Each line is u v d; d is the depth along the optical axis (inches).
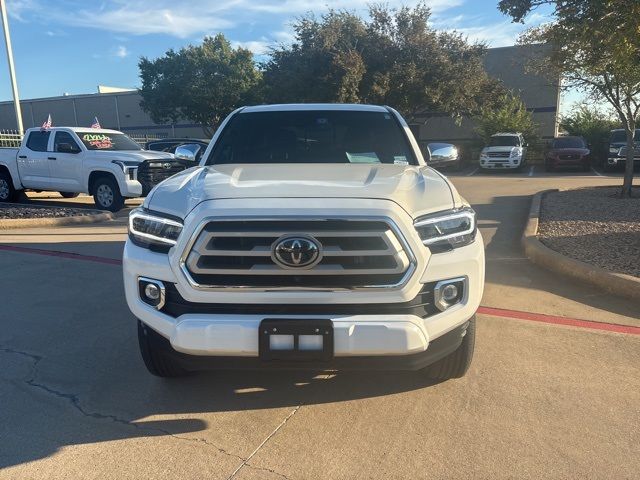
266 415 129.6
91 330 184.5
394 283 112.8
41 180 524.1
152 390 141.9
